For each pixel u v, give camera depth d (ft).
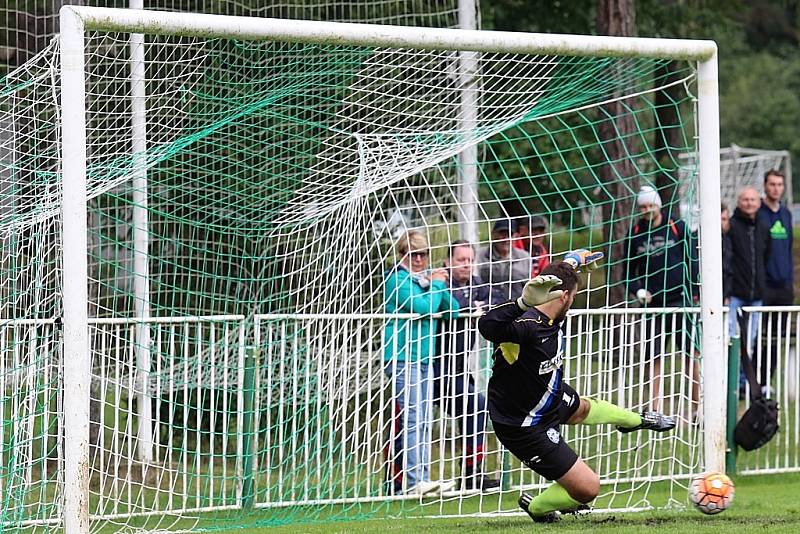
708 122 70.03
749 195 110.22
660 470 76.18
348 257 83.76
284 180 85.56
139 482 79.61
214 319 70.95
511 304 57.98
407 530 61.77
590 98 86.63
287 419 76.38
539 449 59.62
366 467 80.48
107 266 89.30
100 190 71.10
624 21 124.98
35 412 67.82
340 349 78.33
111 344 75.46
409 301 76.02
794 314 112.78
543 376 59.16
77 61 57.26
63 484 63.36
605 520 64.03
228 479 78.38
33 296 70.13
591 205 82.53
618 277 123.34
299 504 71.46
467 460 77.30
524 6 160.15
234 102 71.87
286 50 69.72
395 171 76.64
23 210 68.18
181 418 86.17
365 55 75.87
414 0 105.29
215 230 86.33
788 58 369.50
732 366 84.02
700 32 185.26
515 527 61.57
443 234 100.63
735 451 84.38
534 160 146.20
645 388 89.10
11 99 70.18
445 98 81.71
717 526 59.67
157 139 71.67
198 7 96.84
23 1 93.76
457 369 77.71
